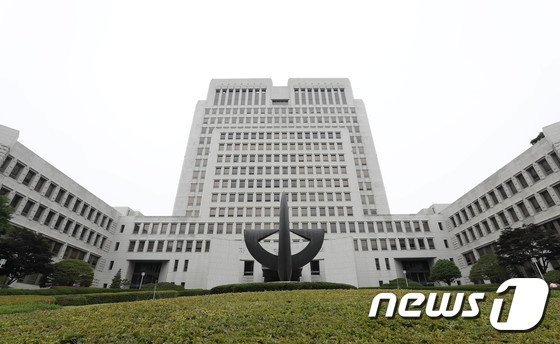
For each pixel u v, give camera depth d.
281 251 24.14
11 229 25.94
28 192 34.19
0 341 7.85
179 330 8.79
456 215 49.91
